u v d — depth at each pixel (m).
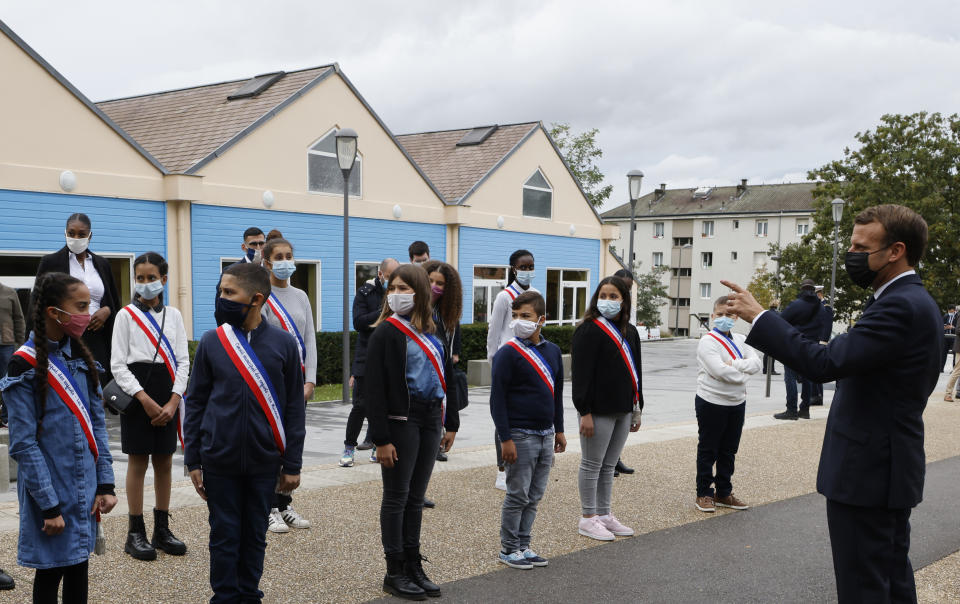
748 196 59.75
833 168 38.28
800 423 10.36
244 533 3.39
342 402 11.69
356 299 6.66
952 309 34.66
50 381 2.87
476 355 16.44
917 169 36.00
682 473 7.03
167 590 3.82
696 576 4.38
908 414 2.86
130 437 4.23
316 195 15.15
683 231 59.47
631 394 5.02
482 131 21.48
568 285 22.44
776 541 5.08
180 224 12.95
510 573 4.35
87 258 5.46
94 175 11.71
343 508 5.43
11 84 10.72
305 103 14.88
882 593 2.91
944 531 5.45
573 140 41.12
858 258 2.97
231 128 14.12
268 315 4.92
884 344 2.77
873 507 2.88
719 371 5.60
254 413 3.30
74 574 2.96
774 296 40.22
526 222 20.56
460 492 6.06
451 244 18.44
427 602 3.87
